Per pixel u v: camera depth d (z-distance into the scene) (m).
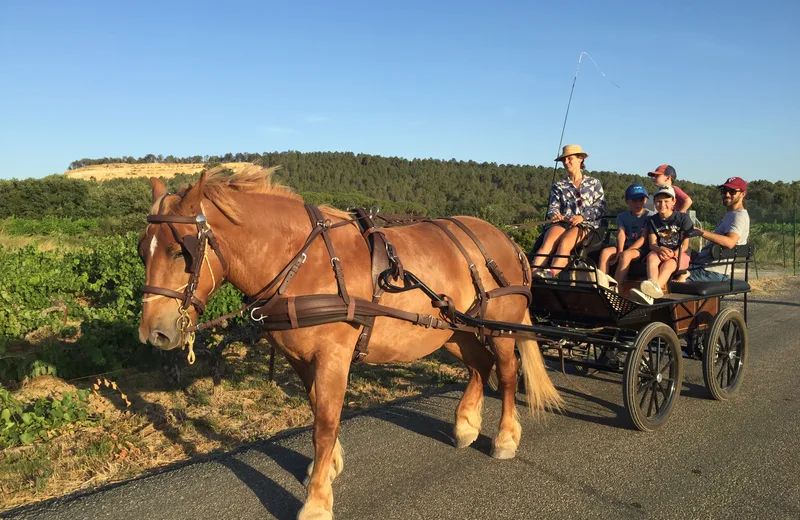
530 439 4.98
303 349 3.57
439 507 3.83
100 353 6.45
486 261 4.45
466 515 3.74
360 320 3.58
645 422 5.04
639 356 4.86
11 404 5.15
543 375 4.94
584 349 6.07
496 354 4.65
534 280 5.62
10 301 8.19
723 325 5.95
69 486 4.17
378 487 4.11
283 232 3.61
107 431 5.20
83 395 5.44
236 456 4.59
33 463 4.36
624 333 5.80
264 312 3.53
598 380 6.70
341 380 3.58
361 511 3.79
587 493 4.02
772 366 7.24
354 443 4.88
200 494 3.98
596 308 5.33
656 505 3.86
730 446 4.82
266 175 3.88
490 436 5.04
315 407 3.60
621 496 3.98
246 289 3.63
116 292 10.23
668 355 5.40
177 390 6.34
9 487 4.09
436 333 4.14
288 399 6.10
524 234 12.62
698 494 4.01
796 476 4.27
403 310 3.85
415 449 4.77
